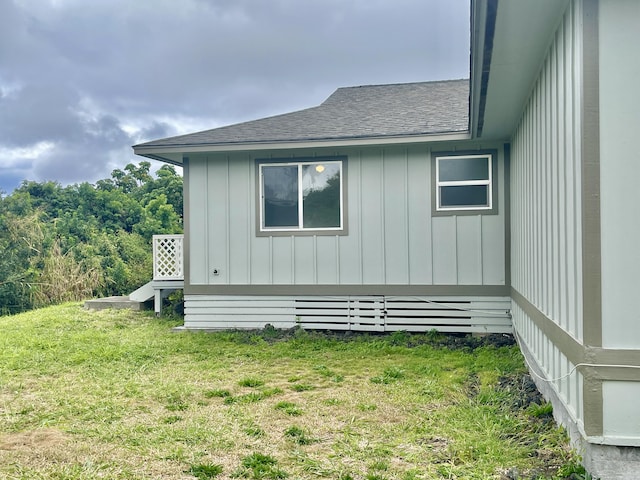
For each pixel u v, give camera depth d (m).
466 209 8.32
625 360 3.01
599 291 3.05
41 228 20.27
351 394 5.15
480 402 4.79
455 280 8.38
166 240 10.45
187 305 9.26
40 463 3.54
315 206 8.84
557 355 4.04
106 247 22.06
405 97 11.04
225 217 9.12
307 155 8.82
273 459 3.52
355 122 9.17
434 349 7.45
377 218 8.62
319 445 3.79
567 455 3.40
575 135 3.33
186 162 9.22
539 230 4.94
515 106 6.18
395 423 4.25
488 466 3.33
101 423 4.37
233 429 4.16
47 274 18.80
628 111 3.04
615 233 3.05
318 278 8.85
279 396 5.14
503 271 8.20
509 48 4.39
